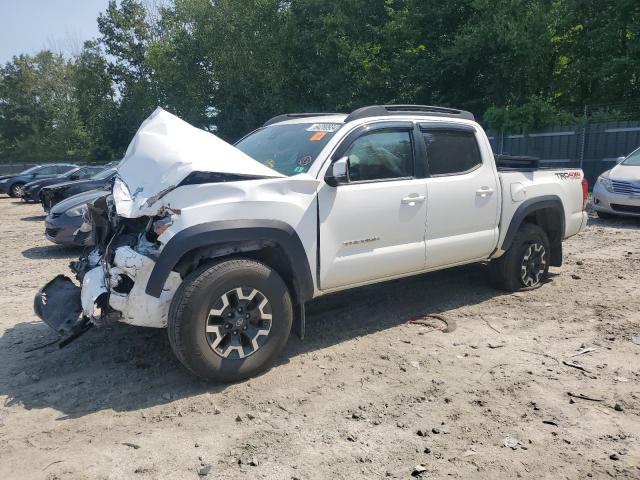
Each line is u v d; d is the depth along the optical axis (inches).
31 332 196.1
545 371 154.9
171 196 139.7
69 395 144.9
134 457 115.6
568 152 626.5
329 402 138.8
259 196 149.0
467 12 784.3
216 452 117.1
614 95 715.4
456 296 226.1
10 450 119.3
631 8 627.5
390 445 119.0
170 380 152.6
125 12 1936.5
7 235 451.2
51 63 2632.9
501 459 113.1
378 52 912.9
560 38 714.8
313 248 159.5
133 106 1850.4
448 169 196.2
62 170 935.7
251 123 1221.7
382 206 173.5
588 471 108.8
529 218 236.2
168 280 143.2
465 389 144.8
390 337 183.2
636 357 163.3
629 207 394.3
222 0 1256.8
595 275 257.1
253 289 147.4
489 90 757.9
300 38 1002.7
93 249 174.9
